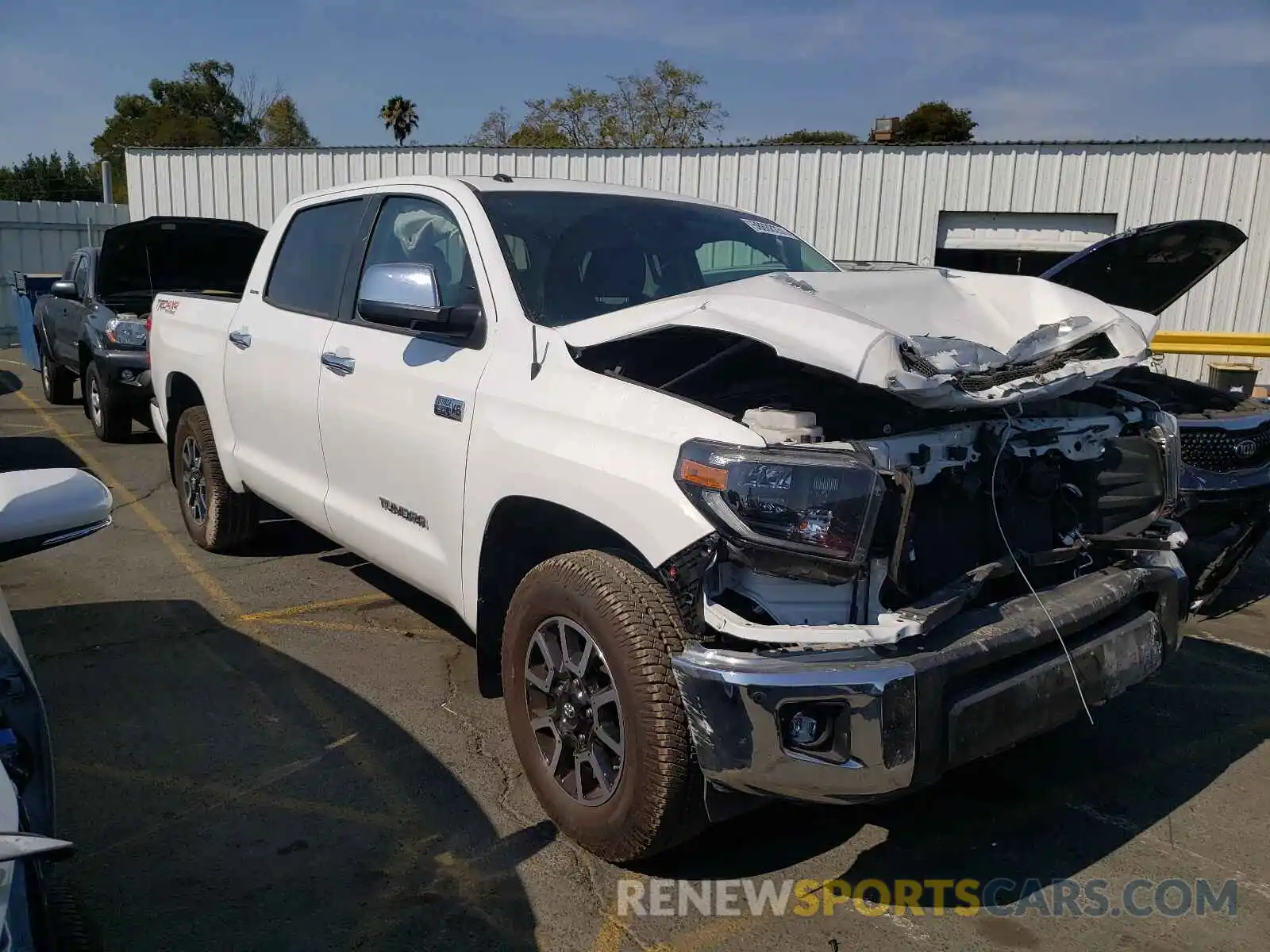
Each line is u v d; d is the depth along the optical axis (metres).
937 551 2.95
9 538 2.28
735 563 2.62
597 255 3.76
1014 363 2.97
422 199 4.09
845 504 2.52
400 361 3.84
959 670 2.56
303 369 4.47
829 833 3.29
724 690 2.50
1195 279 4.71
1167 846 3.26
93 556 6.04
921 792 3.57
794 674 2.45
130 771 3.55
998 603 2.88
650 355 3.33
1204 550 5.11
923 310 3.26
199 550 6.18
